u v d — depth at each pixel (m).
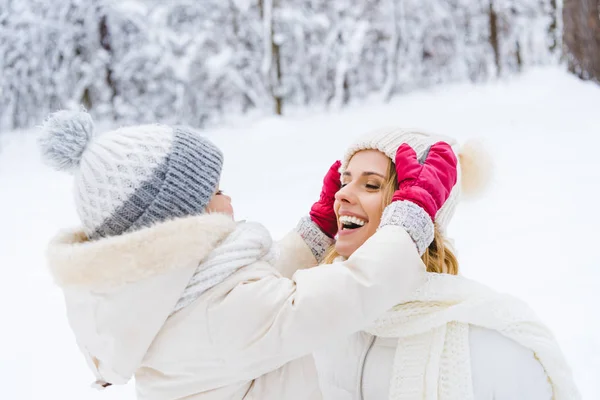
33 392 2.61
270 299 0.97
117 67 10.92
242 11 10.93
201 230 0.94
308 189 5.52
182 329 0.97
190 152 1.03
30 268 4.34
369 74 11.80
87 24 10.62
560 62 10.94
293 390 1.08
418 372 1.02
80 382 2.68
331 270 1.00
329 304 0.94
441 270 1.17
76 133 1.00
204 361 0.98
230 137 8.96
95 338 0.98
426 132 1.29
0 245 4.94
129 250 0.90
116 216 0.97
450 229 3.94
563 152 5.57
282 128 9.02
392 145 1.20
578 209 3.98
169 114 11.63
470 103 8.95
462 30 12.09
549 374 1.02
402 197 1.08
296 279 1.02
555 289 2.88
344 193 1.23
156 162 0.99
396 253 0.98
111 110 11.30
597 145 5.71
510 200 4.35
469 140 1.35
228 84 11.19
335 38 10.89
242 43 11.43
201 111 11.30
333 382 1.19
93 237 1.02
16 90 10.66
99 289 0.94
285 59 11.35
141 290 0.93
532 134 6.48
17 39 10.13
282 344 0.95
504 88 9.54
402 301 1.09
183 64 10.25
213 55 11.01
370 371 1.10
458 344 1.01
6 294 3.85
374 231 1.19
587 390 2.10
